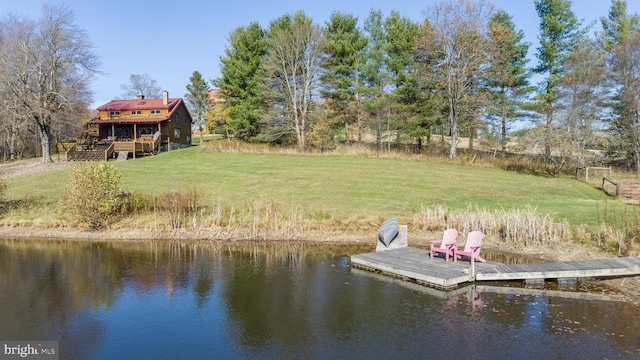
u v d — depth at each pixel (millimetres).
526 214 14594
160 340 7301
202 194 20531
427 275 10102
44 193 21422
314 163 29641
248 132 39250
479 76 34094
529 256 12656
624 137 32156
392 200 19734
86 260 12828
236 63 38062
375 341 7133
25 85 31641
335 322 7973
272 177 24734
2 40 34844
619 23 35812
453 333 7395
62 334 7586
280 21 40406
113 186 17000
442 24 32156
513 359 6441
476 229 15031
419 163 30641
